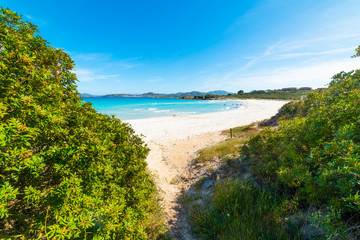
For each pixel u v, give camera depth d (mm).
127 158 3924
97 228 2074
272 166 4070
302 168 2732
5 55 1857
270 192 3955
